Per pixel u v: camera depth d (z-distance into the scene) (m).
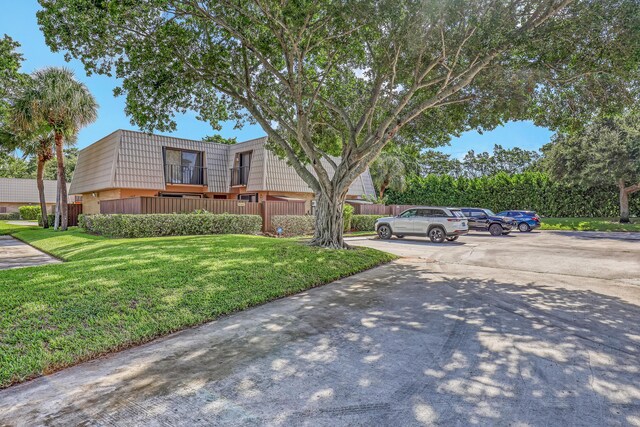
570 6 7.88
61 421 2.64
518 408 2.80
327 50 9.84
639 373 3.40
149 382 3.24
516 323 4.86
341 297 6.27
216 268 7.26
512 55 9.02
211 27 10.41
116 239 13.34
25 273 6.48
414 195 35.34
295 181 23.06
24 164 52.31
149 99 10.67
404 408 2.80
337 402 2.88
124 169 19.75
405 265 9.66
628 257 10.80
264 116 13.41
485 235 19.97
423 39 8.96
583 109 10.27
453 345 4.08
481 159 60.47
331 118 13.35
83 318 4.50
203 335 4.45
